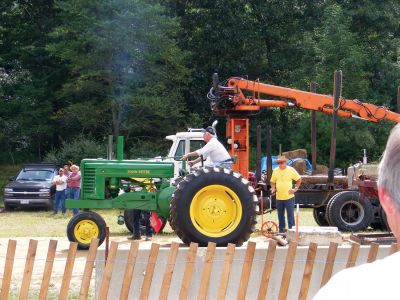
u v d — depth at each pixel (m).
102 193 14.66
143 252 8.82
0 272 11.28
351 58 36.88
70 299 9.34
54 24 39.94
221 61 41.66
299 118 37.97
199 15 40.97
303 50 40.47
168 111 36.50
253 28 41.59
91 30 34.53
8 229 19.53
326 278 7.97
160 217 16.55
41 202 27.14
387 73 41.34
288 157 23.20
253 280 8.84
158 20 35.47
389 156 2.25
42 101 39.16
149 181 14.90
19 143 39.56
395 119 20.05
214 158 13.30
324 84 37.22
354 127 33.66
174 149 22.33
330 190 19.08
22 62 40.22
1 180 36.00
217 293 8.46
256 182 19.89
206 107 40.75
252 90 20.16
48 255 7.79
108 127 37.00
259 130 20.19
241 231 12.40
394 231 2.24
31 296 9.48
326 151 34.31
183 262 8.83
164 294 7.79
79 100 38.69
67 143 35.78
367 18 41.97
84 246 14.13
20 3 40.47
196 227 12.33
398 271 2.13
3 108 38.47
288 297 8.80
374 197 17.66
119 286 8.78
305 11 42.91
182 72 37.00
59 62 39.56
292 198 16.06
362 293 2.09
